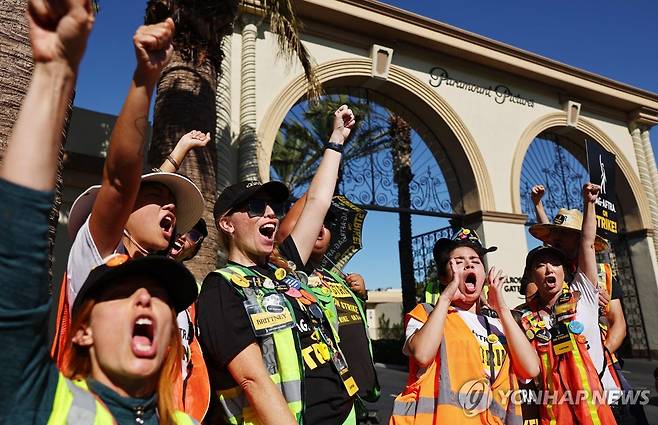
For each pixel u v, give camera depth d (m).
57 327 1.51
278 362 1.76
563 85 12.94
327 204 2.63
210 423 1.86
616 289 3.48
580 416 2.65
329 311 2.42
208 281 1.88
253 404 1.61
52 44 0.99
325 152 2.78
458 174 11.62
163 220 1.89
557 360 2.81
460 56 11.56
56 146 0.99
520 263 11.01
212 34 5.37
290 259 2.42
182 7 5.20
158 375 1.24
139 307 1.16
